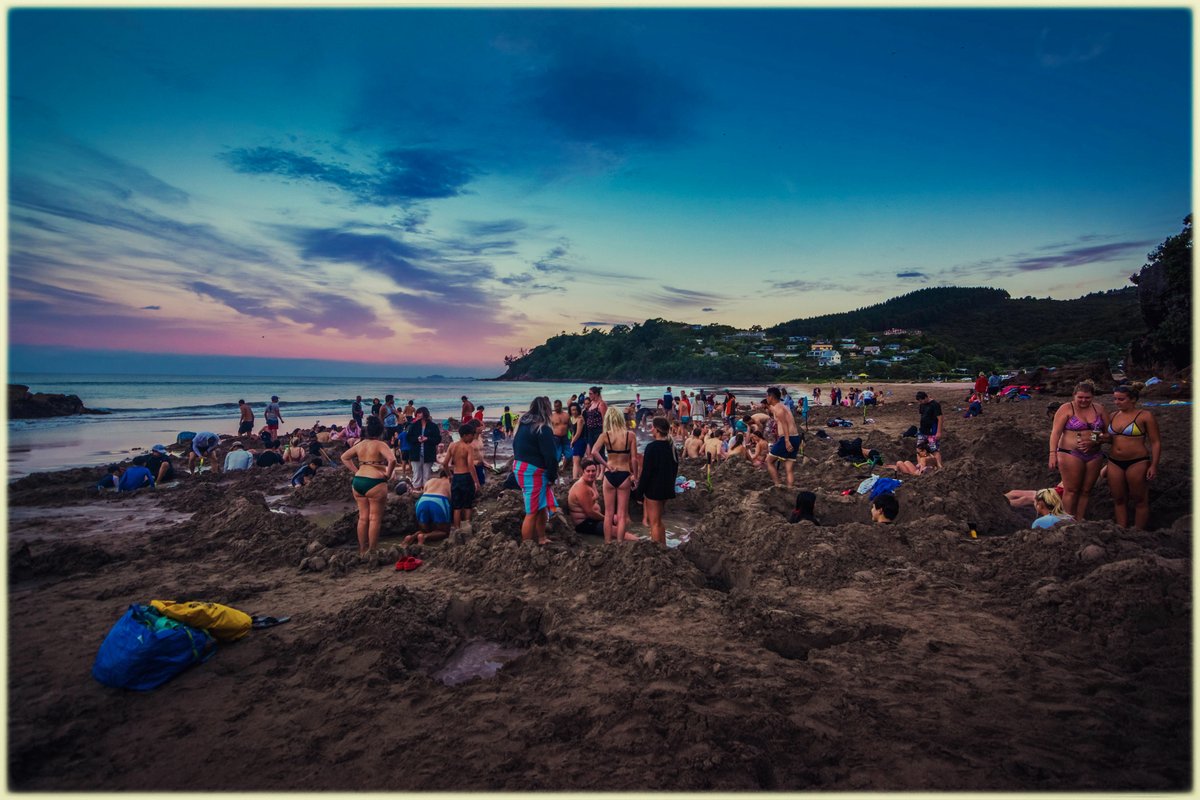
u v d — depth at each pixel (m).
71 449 18.95
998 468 10.38
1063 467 6.96
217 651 4.13
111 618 4.87
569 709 3.26
